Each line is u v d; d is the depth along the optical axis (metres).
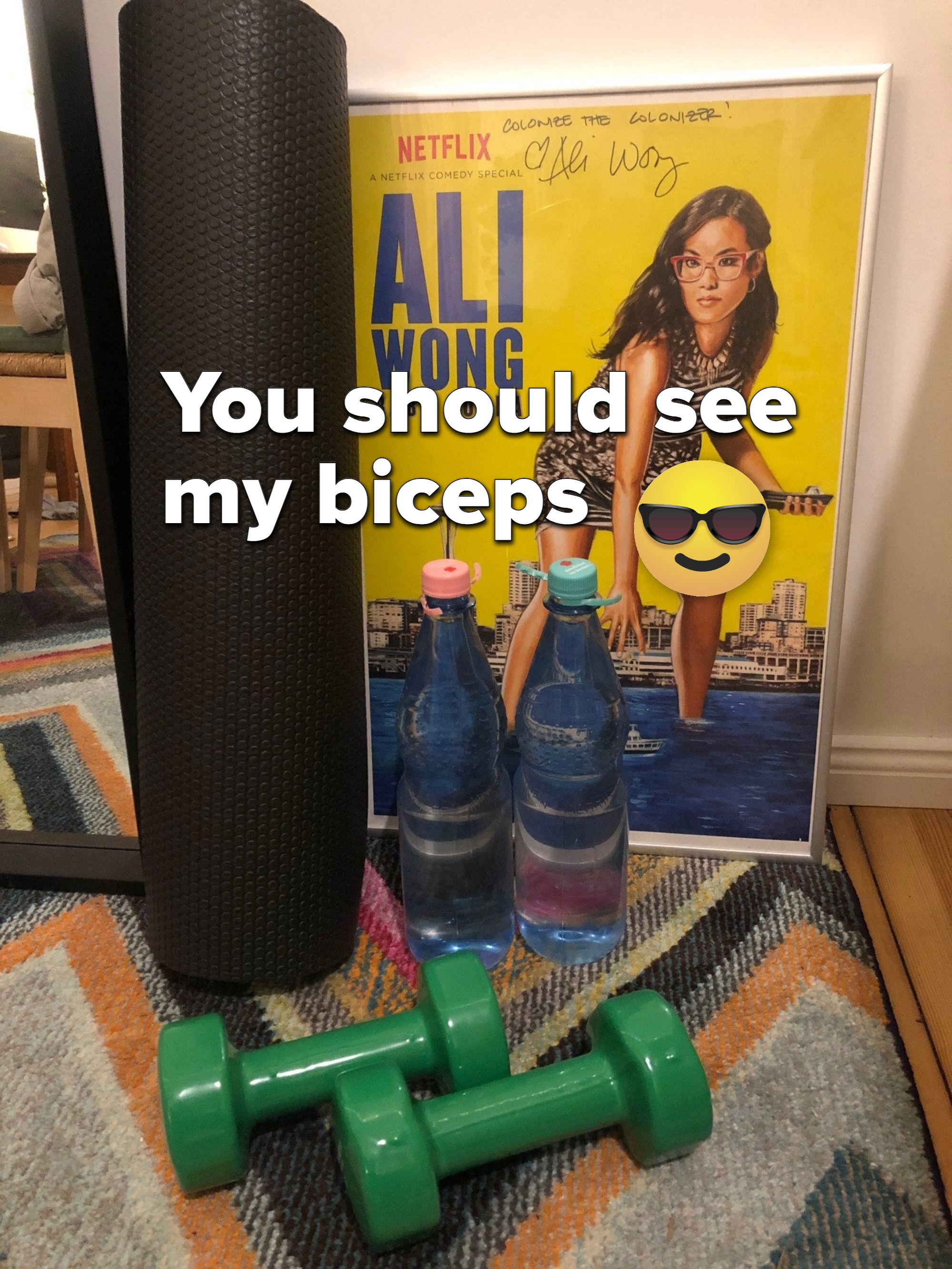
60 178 0.72
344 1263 0.55
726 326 0.82
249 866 0.72
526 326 0.83
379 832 0.98
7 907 0.87
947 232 0.81
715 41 0.77
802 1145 0.62
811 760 0.91
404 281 0.83
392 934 0.84
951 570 0.92
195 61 0.61
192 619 0.68
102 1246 0.56
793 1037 0.71
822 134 0.76
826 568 0.87
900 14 0.75
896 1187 0.59
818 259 0.79
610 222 0.80
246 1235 0.57
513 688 0.93
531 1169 0.61
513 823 0.87
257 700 0.69
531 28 0.78
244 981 0.75
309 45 0.63
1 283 1.30
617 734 0.81
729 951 0.80
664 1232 0.56
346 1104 0.54
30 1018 0.74
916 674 0.97
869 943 0.80
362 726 0.79
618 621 0.91
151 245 0.64
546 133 0.79
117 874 0.88
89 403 0.77
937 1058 0.69
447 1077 0.64
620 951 0.80
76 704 1.28
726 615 0.89
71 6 0.73
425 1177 0.52
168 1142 0.57
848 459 0.83
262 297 0.64
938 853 0.94
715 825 0.94
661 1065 0.58
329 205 0.66
